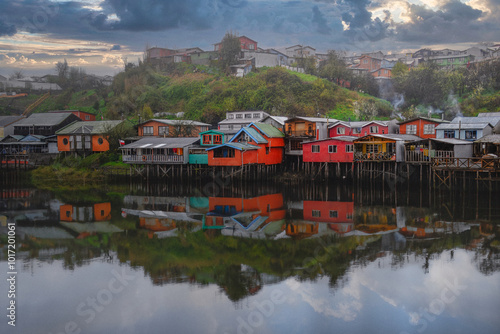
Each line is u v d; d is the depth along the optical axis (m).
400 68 94.31
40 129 74.94
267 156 53.94
